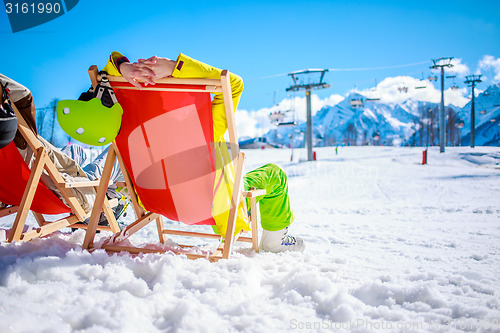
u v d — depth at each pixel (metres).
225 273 1.75
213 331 1.26
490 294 1.81
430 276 2.04
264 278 1.85
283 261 2.23
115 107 1.85
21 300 1.31
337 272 2.10
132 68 1.76
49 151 2.37
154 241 2.66
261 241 2.74
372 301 1.66
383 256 2.78
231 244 2.06
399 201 8.43
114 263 1.76
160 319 1.31
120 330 1.19
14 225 2.11
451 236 3.88
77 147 3.62
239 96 2.00
